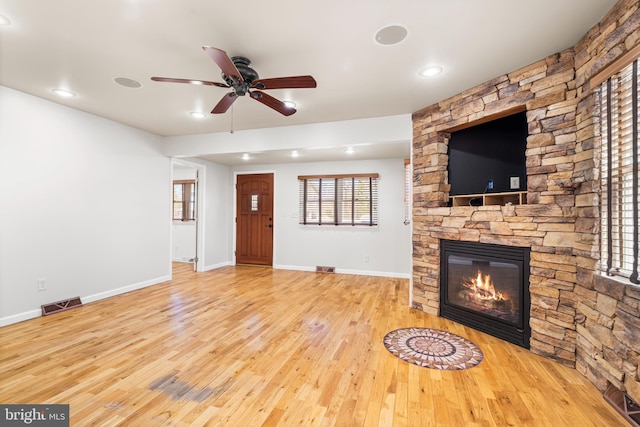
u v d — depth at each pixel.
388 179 5.39
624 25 1.67
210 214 5.95
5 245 2.93
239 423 1.61
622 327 1.74
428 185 3.34
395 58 2.32
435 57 2.31
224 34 2.01
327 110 3.46
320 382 2.00
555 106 2.29
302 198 5.91
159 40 2.10
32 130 3.13
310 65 2.43
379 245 5.44
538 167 2.40
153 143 4.63
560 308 2.27
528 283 2.49
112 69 2.53
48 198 3.28
